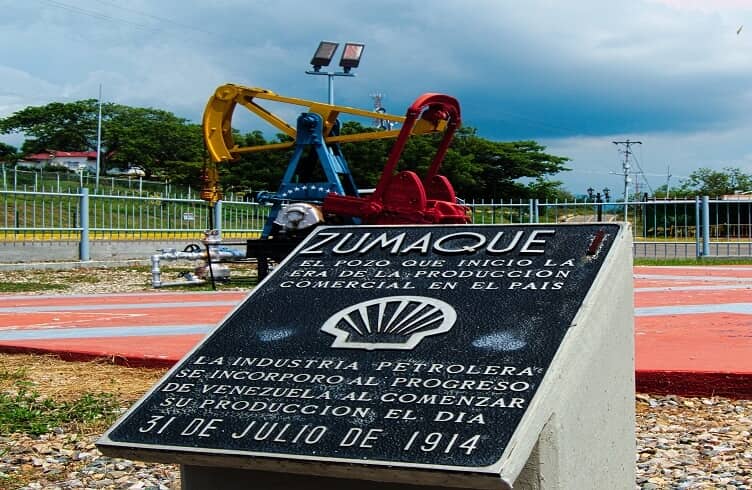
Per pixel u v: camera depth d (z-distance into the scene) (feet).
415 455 7.87
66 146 198.70
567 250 10.63
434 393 8.65
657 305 31.30
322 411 8.76
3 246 55.77
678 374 16.46
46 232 63.52
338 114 44.88
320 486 8.60
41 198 64.08
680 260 65.41
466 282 10.41
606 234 10.77
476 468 7.55
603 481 9.78
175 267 60.80
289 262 11.76
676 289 38.91
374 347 9.59
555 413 8.38
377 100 127.24
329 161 43.47
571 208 71.00
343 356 9.59
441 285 10.44
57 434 14.79
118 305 35.24
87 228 59.77
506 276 10.34
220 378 9.68
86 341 22.98
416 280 10.69
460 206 41.65
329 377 9.28
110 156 194.90
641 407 15.85
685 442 13.69
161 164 188.44
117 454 8.93
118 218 64.95
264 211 74.74
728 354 18.65
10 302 37.24
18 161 188.03
